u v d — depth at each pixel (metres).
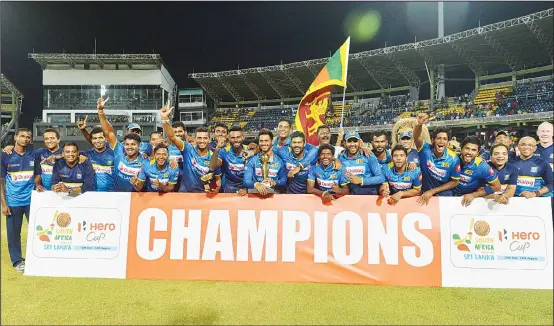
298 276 4.23
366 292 3.94
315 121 7.10
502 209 4.14
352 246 4.24
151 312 3.41
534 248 4.07
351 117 30.12
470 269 4.09
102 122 4.93
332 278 4.20
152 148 6.04
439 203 4.22
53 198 4.40
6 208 4.67
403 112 27.84
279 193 4.77
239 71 30.31
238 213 4.35
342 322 3.23
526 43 23.09
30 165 4.84
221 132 5.29
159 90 31.47
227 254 4.30
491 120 22.98
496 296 3.86
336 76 6.93
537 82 24.94
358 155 4.74
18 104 27.34
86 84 31.28
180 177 5.01
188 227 4.34
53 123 26.91
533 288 4.01
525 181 5.05
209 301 3.67
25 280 4.21
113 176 5.04
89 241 4.34
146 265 4.30
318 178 4.38
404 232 4.21
